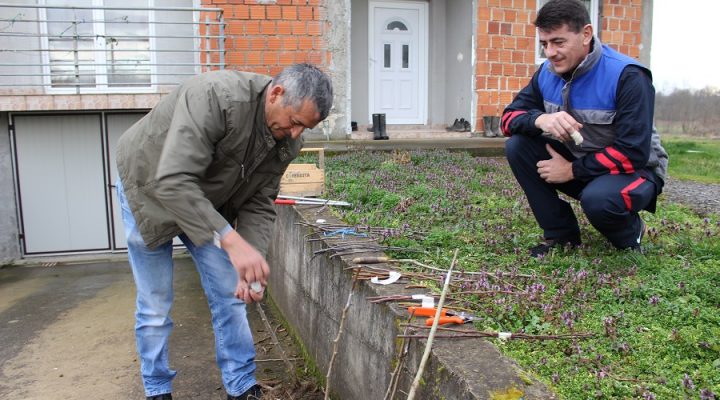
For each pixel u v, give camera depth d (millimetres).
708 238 3992
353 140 9672
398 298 2697
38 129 9039
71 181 9203
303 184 5203
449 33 11273
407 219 4609
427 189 5555
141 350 2973
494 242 3922
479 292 2918
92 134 9180
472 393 1891
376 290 2834
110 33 9414
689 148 13625
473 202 5168
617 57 3385
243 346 2965
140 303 2934
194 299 5898
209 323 5090
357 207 4914
